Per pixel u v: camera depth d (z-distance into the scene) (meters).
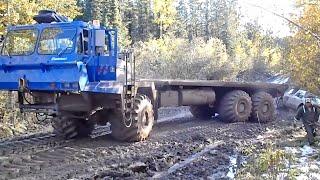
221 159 8.54
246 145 10.09
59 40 8.90
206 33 61.59
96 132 11.06
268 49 33.88
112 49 9.33
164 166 7.78
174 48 27.19
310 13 16.20
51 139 9.90
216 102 14.30
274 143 10.09
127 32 50.97
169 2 46.91
